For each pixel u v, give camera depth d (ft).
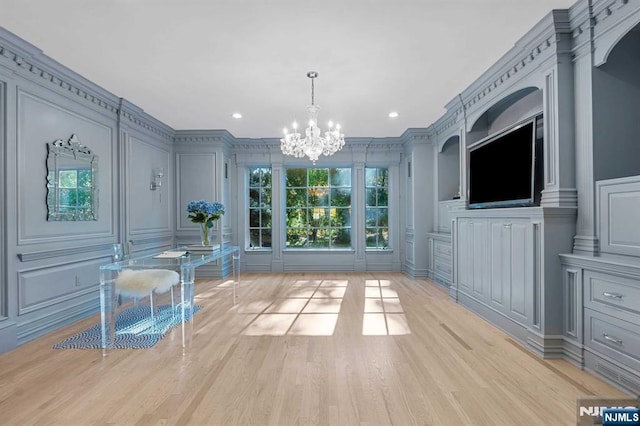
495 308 10.88
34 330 9.95
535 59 9.31
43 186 10.43
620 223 7.25
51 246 10.69
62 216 11.11
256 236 21.86
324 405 6.41
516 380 7.36
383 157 21.29
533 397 6.67
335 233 21.94
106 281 9.39
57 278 10.87
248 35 8.78
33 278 9.97
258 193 21.91
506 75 10.53
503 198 11.30
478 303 12.03
